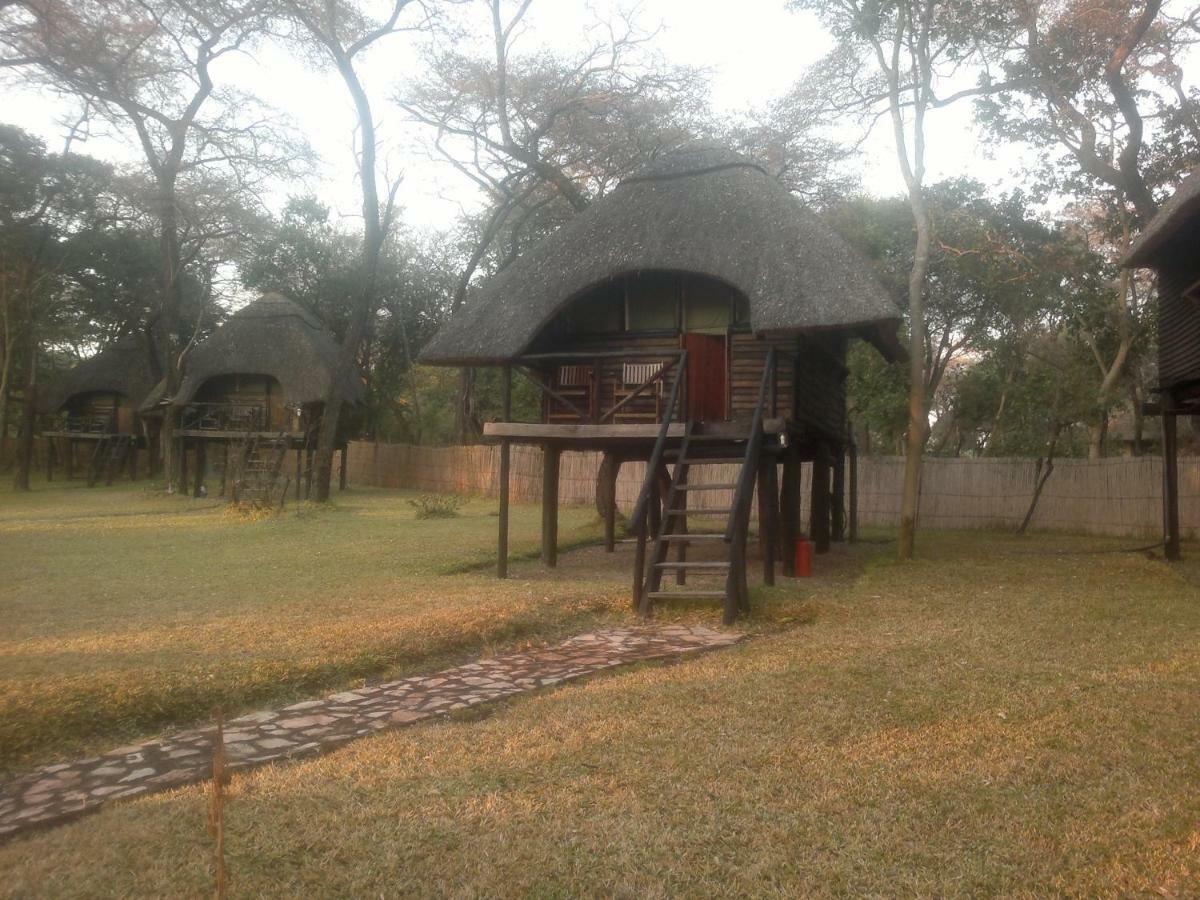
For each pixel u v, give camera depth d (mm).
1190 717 5109
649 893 3338
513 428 11008
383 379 40344
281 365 26469
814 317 9914
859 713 5309
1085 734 4859
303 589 9852
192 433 26359
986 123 17859
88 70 20125
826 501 14539
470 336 11281
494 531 16094
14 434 43969
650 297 12312
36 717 5281
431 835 3809
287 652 6719
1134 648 6934
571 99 24609
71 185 29812
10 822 4188
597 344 12406
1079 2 15102
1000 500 18891
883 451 29016
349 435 30766
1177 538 12773
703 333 12070
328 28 21578
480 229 34969
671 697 5699
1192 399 12633
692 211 11547
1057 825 3809
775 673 6246
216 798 2965
